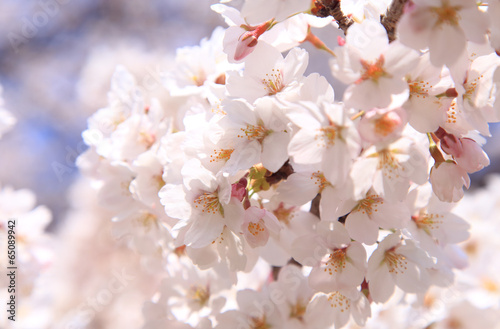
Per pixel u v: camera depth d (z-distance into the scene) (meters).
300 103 0.39
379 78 0.39
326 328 0.44
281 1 0.40
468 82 0.40
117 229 0.49
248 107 0.41
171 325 0.47
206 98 0.46
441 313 0.56
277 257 0.45
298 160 0.39
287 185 0.41
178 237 0.42
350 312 0.43
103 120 0.49
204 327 0.46
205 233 0.41
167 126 0.47
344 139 0.39
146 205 0.47
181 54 0.48
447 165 0.41
